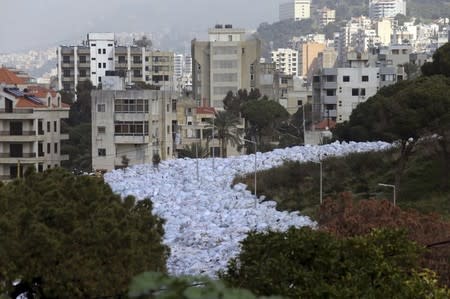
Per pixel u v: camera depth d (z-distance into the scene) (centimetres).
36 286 5106
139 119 18025
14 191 5428
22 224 5012
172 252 8500
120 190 13062
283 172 13038
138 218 5566
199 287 2250
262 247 4791
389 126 11331
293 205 11456
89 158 18212
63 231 5125
